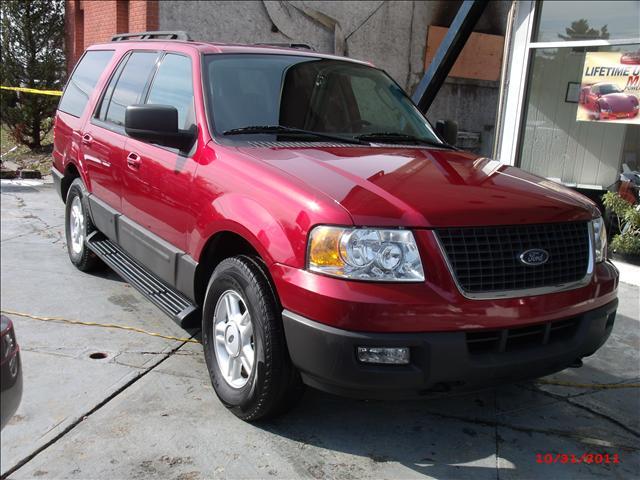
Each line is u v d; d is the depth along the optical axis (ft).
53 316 15.23
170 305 12.64
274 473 9.42
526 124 25.84
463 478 9.55
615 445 10.71
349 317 8.69
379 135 13.48
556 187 11.54
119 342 13.87
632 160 22.57
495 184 10.64
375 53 42.14
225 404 10.89
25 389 11.53
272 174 10.18
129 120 11.71
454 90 44.47
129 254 14.85
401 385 8.90
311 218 9.11
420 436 10.68
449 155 12.57
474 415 11.52
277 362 9.73
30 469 9.27
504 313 9.23
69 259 20.16
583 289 10.27
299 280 9.10
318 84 14.10
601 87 23.21
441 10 43.91
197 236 11.46
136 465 9.46
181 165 12.21
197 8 37.06
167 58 14.60
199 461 9.63
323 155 11.21
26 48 41.04
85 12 44.96
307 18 39.75
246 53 13.91
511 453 10.31
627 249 21.03
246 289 10.07
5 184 33.47
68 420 10.55
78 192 18.17
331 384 9.16
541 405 12.04
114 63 17.31
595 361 14.20
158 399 11.43
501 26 45.27
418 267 8.86
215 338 11.27
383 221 8.89
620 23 22.38
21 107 41.81
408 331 8.75
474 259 9.16
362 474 9.52
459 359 8.93
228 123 12.26
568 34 23.94
